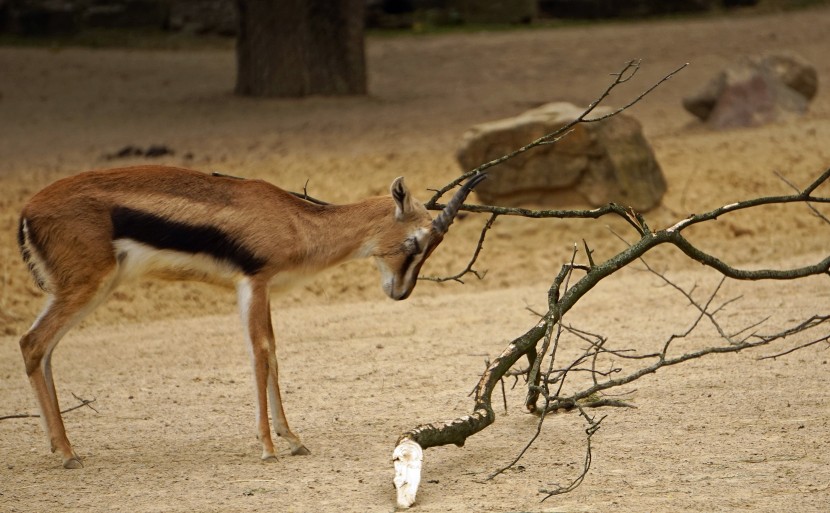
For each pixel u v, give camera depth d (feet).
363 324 48.19
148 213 27.61
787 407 31.17
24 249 27.91
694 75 111.65
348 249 29.50
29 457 29.45
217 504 24.50
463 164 64.18
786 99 86.84
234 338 47.09
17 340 48.67
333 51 106.93
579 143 62.23
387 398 34.71
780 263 56.13
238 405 34.88
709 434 28.94
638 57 123.54
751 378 34.68
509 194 63.77
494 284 57.06
